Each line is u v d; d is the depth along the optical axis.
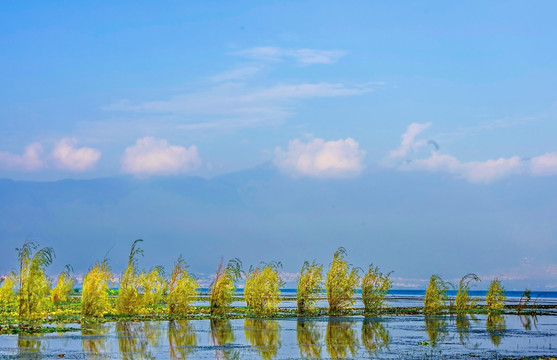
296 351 30.61
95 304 49.69
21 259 45.97
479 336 38.28
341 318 53.03
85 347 31.08
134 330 39.91
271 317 53.28
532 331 41.81
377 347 32.38
